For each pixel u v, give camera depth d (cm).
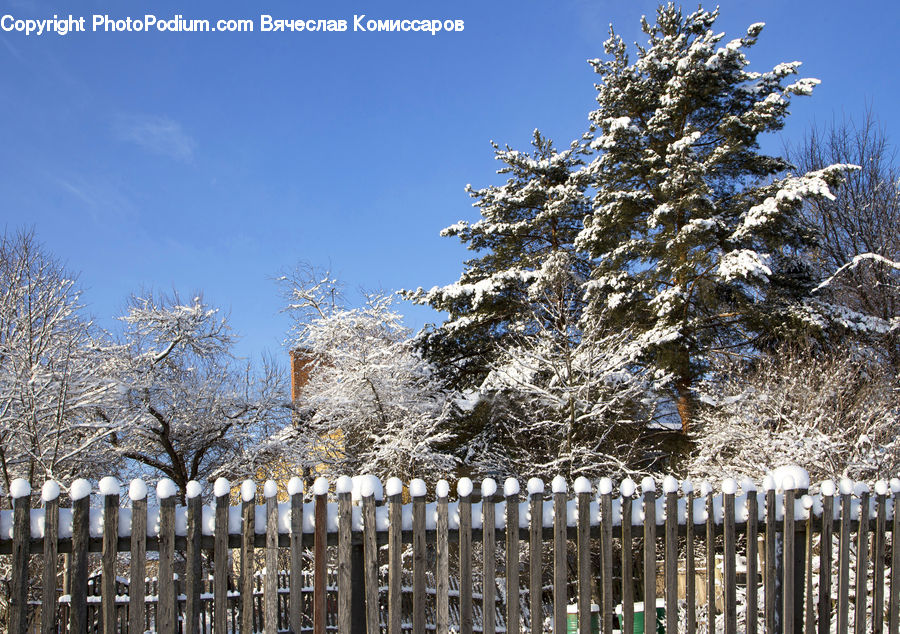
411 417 1731
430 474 1641
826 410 1327
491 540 484
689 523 530
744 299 1819
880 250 2116
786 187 1719
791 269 1923
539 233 2366
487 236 2350
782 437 1257
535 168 2377
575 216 2275
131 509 436
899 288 2009
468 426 1858
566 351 1530
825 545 560
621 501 523
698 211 1812
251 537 449
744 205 1889
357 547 474
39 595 1066
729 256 1684
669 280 1903
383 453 1593
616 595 1131
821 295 1941
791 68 1950
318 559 459
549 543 1210
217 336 1866
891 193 2266
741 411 1445
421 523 475
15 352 1335
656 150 2012
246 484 455
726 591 530
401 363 1802
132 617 419
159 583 425
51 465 1250
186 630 427
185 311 1795
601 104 2133
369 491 470
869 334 1716
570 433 1493
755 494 548
